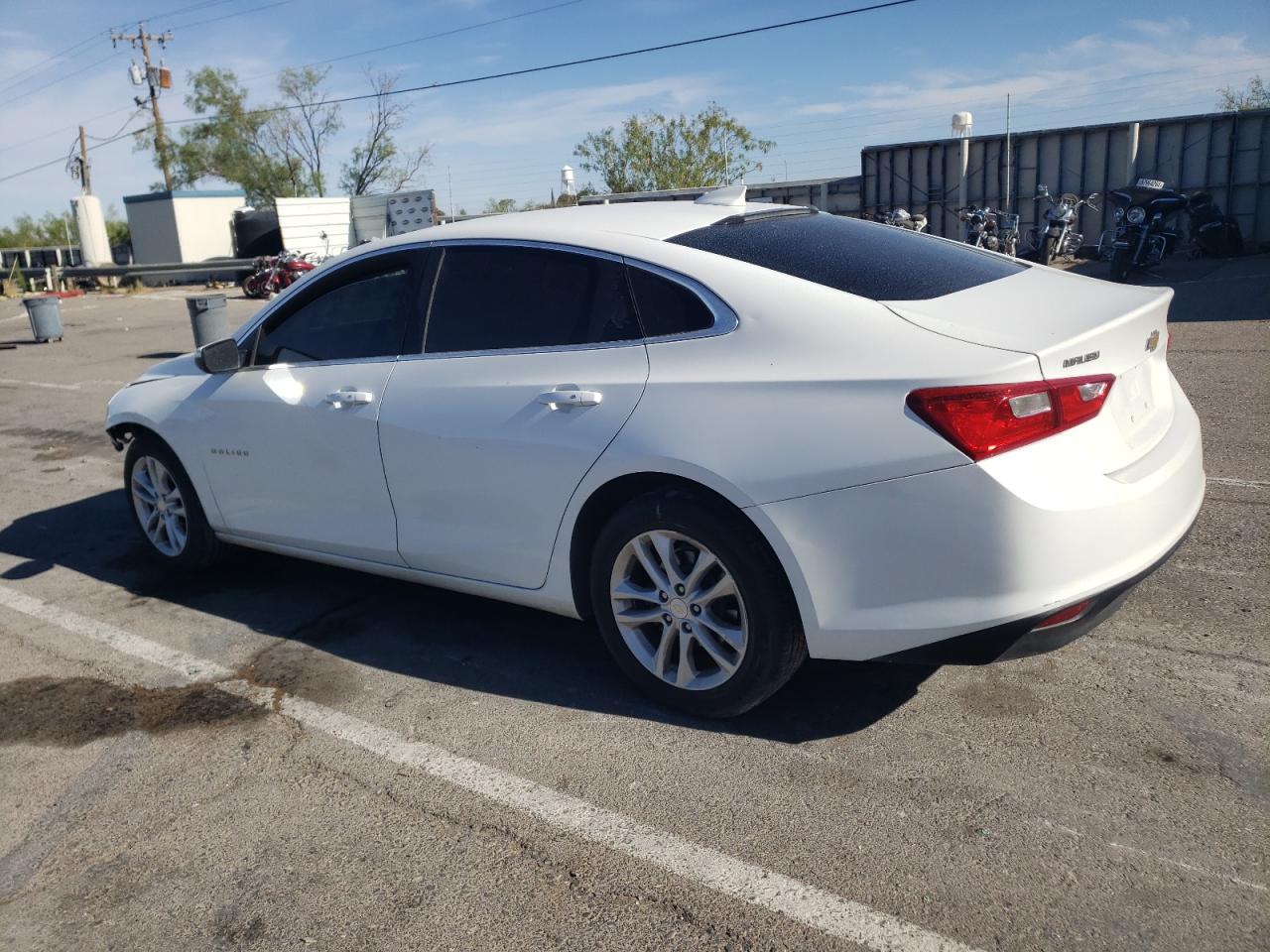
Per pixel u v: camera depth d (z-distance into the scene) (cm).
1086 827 264
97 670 407
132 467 508
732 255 329
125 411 493
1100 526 272
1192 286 1320
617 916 246
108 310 2428
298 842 285
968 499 267
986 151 1900
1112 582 277
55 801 317
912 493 273
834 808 280
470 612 439
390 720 350
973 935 230
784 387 292
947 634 277
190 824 298
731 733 324
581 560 347
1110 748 298
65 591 502
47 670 411
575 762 314
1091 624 284
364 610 450
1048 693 331
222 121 5022
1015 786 284
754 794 290
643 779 302
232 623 446
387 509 391
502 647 402
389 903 257
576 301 344
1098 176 1811
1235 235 1620
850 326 293
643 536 322
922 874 252
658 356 319
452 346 372
